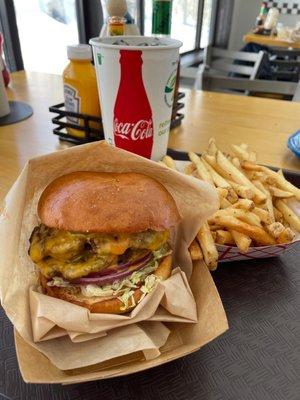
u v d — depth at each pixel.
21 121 0.46
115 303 0.19
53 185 0.20
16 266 0.18
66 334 0.17
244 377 0.18
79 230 0.18
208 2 1.56
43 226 0.20
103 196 0.18
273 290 0.23
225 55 0.90
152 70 0.27
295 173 0.33
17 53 0.79
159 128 0.30
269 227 0.23
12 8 0.74
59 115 0.43
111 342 0.17
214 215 0.23
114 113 0.29
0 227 0.17
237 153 0.32
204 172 0.27
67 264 0.19
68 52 0.37
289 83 0.58
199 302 0.19
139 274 0.20
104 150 0.19
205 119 0.48
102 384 0.17
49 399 0.16
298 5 1.63
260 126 0.46
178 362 0.18
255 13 1.71
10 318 0.16
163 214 0.19
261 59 0.85
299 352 0.19
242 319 0.21
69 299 0.19
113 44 0.28
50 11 0.85
